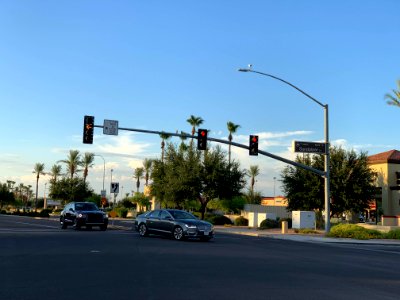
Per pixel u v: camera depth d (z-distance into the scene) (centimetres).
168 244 2150
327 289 1078
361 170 4500
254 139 3262
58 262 1427
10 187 11919
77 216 3194
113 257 1571
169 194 5122
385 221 4472
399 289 1114
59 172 10331
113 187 3516
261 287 1073
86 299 905
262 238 3081
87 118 2936
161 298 923
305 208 4666
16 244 2008
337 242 3003
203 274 1241
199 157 5200
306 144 3416
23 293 955
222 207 6378
